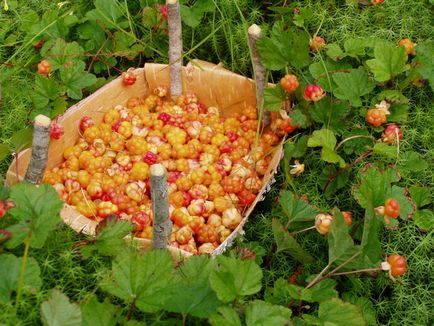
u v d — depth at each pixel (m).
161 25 0.91
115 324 0.59
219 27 0.90
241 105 0.89
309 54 0.88
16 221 0.69
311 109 0.80
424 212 0.73
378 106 0.77
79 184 0.80
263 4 0.97
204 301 0.60
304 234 0.75
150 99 0.89
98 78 0.91
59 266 0.67
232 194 0.80
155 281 0.60
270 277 0.73
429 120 0.80
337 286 0.72
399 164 0.76
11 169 0.76
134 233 0.74
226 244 0.71
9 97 0.88
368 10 0.89
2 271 0.61
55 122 0.80
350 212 0.76
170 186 0.80
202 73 0.88
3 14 0.99
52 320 0.55
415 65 0.80
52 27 0.92
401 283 0.69
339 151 0.80
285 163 0.76
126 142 0.84
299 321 0.64
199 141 0.85
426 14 0.89
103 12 0.92
